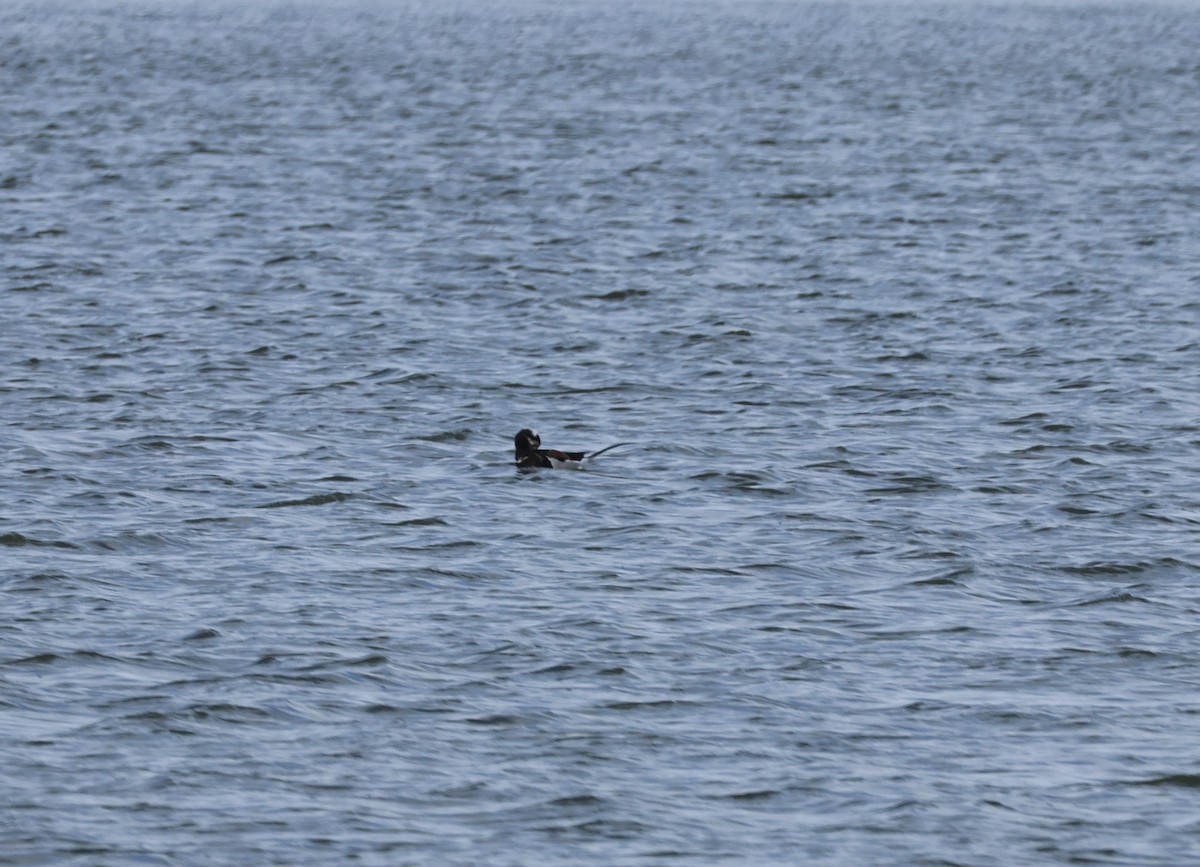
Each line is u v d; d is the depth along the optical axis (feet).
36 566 294.25
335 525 323.98
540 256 647.56
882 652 261.03
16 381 442.50
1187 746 227.61
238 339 499.51
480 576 294.05
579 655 256.93
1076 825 205.26
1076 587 292.61
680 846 199.52
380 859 195.42
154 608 274.98
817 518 330.54
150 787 211.82
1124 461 376.27
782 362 479.41
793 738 229.04
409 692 242.58
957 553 307.78
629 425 409.49
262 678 246.27
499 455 380.17
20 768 215.72
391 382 450.30
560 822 204.64
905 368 472.85
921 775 218.38
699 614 276.21
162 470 361.51
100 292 566.77
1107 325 529.45
